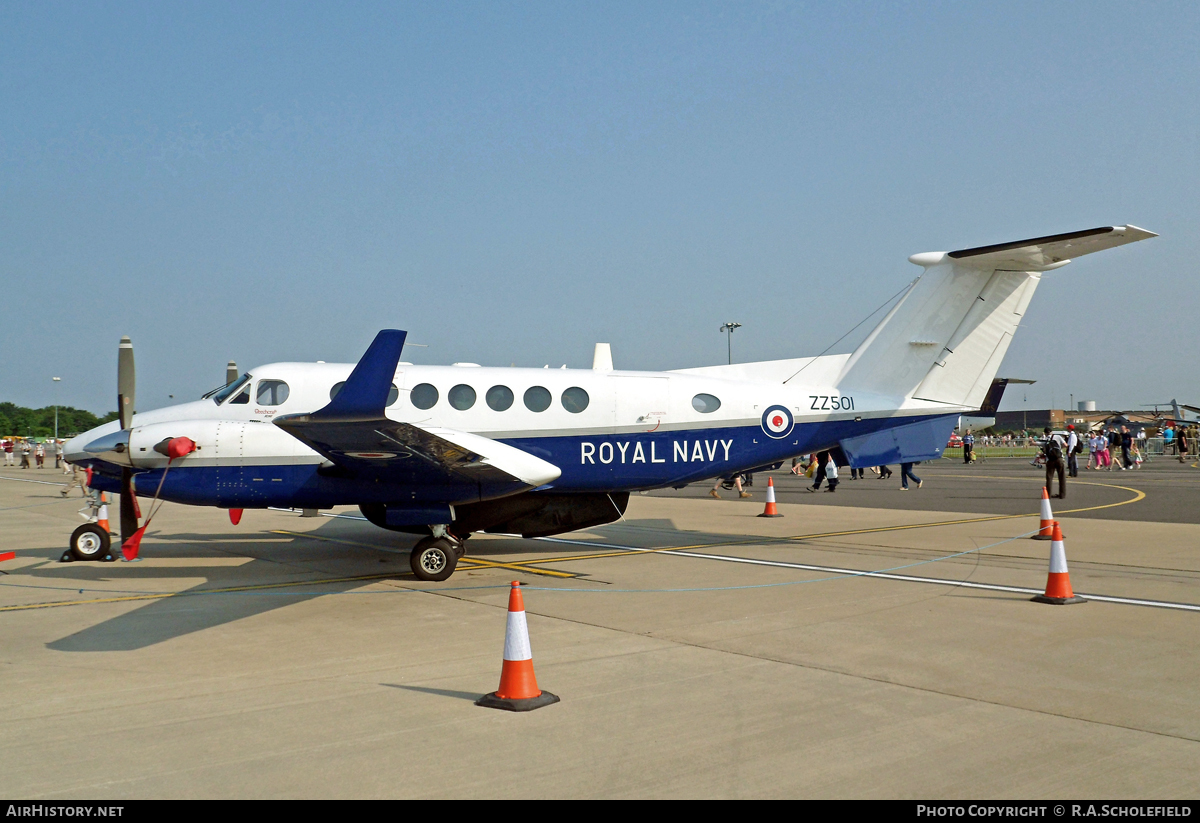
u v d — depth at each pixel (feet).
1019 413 328.29
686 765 13.39
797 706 16.40
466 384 37.37
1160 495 71.20
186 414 36.04
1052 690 17.42
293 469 33.86
